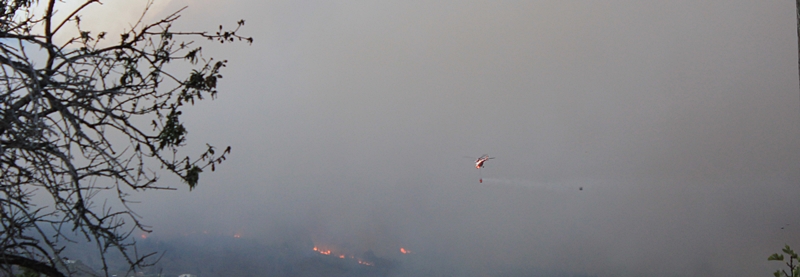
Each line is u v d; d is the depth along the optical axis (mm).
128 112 4488
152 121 4953
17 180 3947
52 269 3988
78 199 3771
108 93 4066
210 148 4906
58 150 3658
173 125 4812
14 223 3650
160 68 5059
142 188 4258
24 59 3479
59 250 3844
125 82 4945
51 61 4398
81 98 3977
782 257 4449
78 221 3758
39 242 3891
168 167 4672
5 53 3332
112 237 3943
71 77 3826
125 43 4926
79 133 3570
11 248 3816
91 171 4031
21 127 3367
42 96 3420
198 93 5098
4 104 3484
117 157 4105
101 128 4121
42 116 3908
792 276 4312
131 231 4137
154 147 4605
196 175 4664
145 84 4668
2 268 3680
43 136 3557
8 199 3691
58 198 3703
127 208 4082
